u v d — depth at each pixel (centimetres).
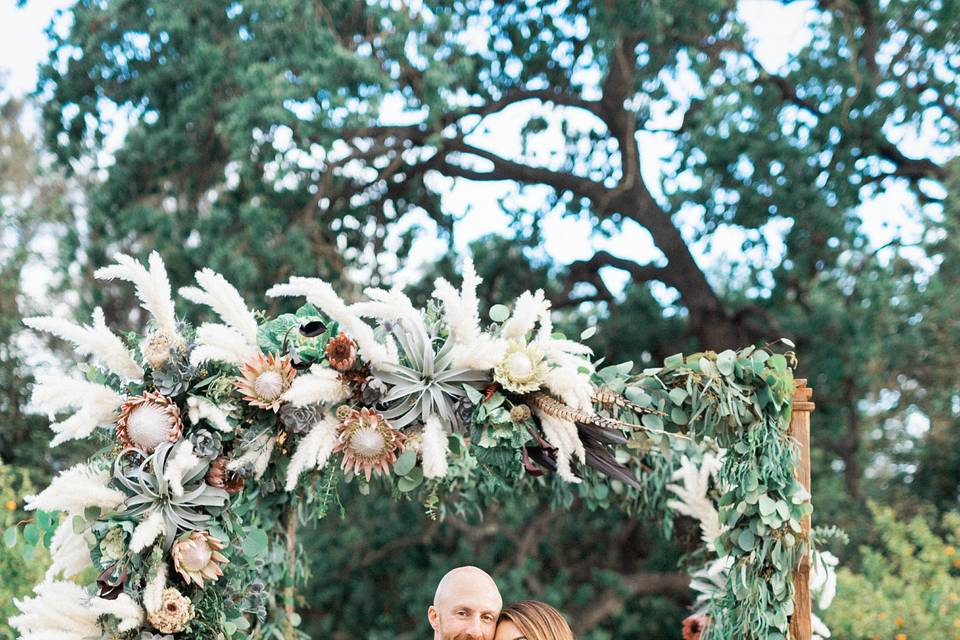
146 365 298
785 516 329
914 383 1079
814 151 961
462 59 898
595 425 311
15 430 923
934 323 933
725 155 970
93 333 290
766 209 990
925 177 1025
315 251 927
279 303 880
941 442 1042
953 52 971
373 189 1041
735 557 345
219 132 840
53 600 281
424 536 1092
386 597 1149
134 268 291
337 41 864
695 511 428
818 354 1005
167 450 290
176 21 893
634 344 1109
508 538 1132
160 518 285
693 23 927
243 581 343
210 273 295
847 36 962
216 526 297
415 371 303
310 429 296
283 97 805
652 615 1112
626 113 1038
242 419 301
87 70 941
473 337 299
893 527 732
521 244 1077
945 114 1000
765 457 332
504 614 335
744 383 334
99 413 290
